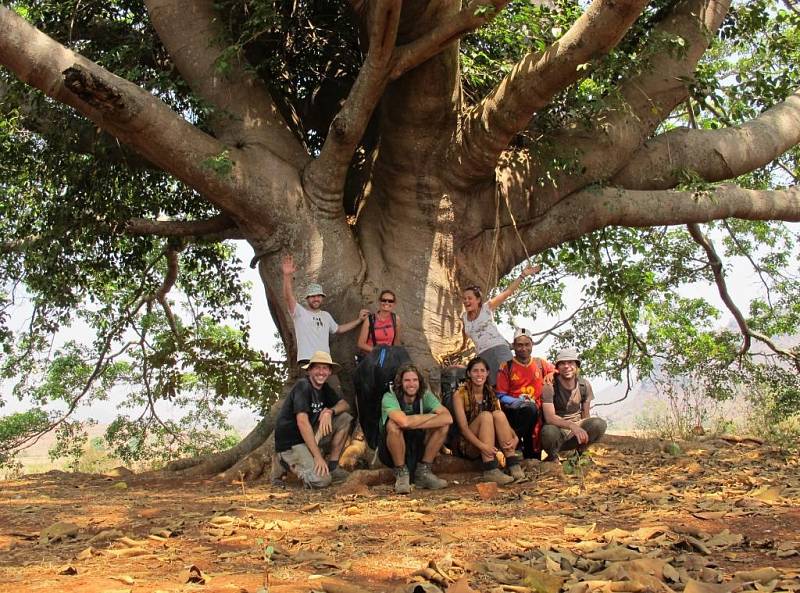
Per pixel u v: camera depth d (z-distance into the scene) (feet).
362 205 33.35
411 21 27.68
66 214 35.78
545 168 31.94
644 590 11.16
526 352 26.43
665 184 34.81
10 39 25.31
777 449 27.14
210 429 60.49
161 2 31.48
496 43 32.81
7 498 24.58
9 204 39.27
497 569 12.68
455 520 17.97
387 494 22.88
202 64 31.09
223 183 29.37
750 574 11.68
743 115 37.11
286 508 20.71
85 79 25.48
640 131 33.24
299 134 35.58
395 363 25.53
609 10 24.72
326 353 25.50
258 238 31.01
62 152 34.73
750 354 51.06
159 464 51.98
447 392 27.89
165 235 37.29
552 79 26.81
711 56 47.78
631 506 18.48
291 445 25.13
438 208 31.65
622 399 52.70
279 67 35.17
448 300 31.53
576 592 10.90
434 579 12.19
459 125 30.81
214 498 23.13
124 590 11.94
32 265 39.32
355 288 30.37
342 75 37.14
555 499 20.43
